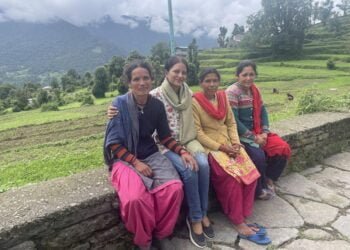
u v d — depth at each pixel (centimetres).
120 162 286
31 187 286
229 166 317
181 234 317
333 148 506
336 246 299
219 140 341
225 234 317
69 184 289
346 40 7794
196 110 336
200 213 301
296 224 332
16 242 231
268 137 390
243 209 326
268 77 4888
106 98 4309
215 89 340
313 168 462
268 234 317
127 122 286
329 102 596
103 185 286
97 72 4472
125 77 292
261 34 7594
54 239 249
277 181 421
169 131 311
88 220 265
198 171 300
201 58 7681
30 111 3866
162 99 321
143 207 256
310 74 5012
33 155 1250
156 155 298
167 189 268
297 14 7338
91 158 702
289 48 7125
